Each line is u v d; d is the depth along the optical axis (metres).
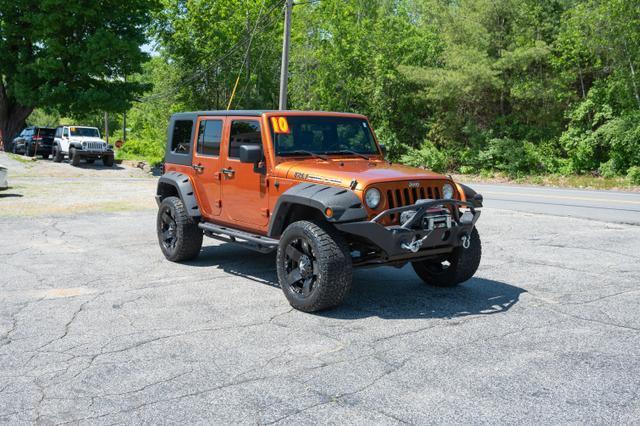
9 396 3.86
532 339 4.90
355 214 5.36
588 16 25.09
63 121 91.94
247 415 3.57
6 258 8.38
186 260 8.16
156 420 3.51
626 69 25.31
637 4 24.25
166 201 8.14
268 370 4.27
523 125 30.38
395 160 33.94
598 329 5.15
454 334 5.05
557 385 3.98
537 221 11.89
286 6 22.08
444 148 33.84
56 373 4.23
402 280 7.14
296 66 39.94
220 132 7.40
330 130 6.96
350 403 3.72
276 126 6.59
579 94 29.25
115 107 31.94
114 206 14.64
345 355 4.56
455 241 5.98
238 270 7.64
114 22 32.34
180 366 4.35
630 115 24.78
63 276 7.28
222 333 5.10
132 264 8.00
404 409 3.63
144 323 5.39
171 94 39.06
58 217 12.65
